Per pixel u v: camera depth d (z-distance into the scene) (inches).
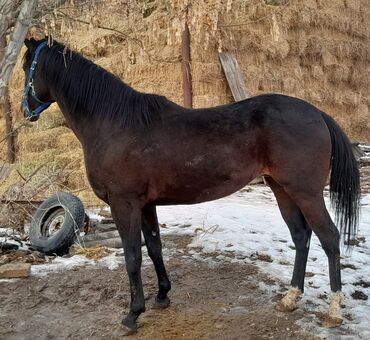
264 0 424.8
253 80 387.5
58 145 384.2
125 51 356.2
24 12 111.4
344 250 188.9
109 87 128.8
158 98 130.2
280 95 131.6
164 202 129.9
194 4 160.4
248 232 214.5
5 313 140.1
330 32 461.7
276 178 126.8
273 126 124.3
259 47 391.2
